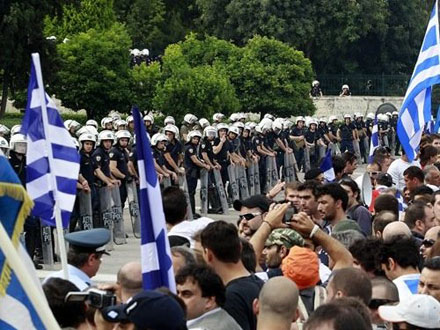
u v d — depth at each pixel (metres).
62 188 12.20
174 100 47.38
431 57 22.52
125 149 26.47
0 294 6.49
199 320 8.71
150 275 9.03
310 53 77.25
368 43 80.00
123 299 9.12
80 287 10.19
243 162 34.78
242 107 55.41
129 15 78.44
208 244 9.50
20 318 6.57
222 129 33.53
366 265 10.37
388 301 9.27
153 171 9.10
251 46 55.91
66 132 12.27
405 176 17.70
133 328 7.16
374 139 27.64
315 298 9.83
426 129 31.92
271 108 55.78
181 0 82.69
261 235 10.75
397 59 80.88
